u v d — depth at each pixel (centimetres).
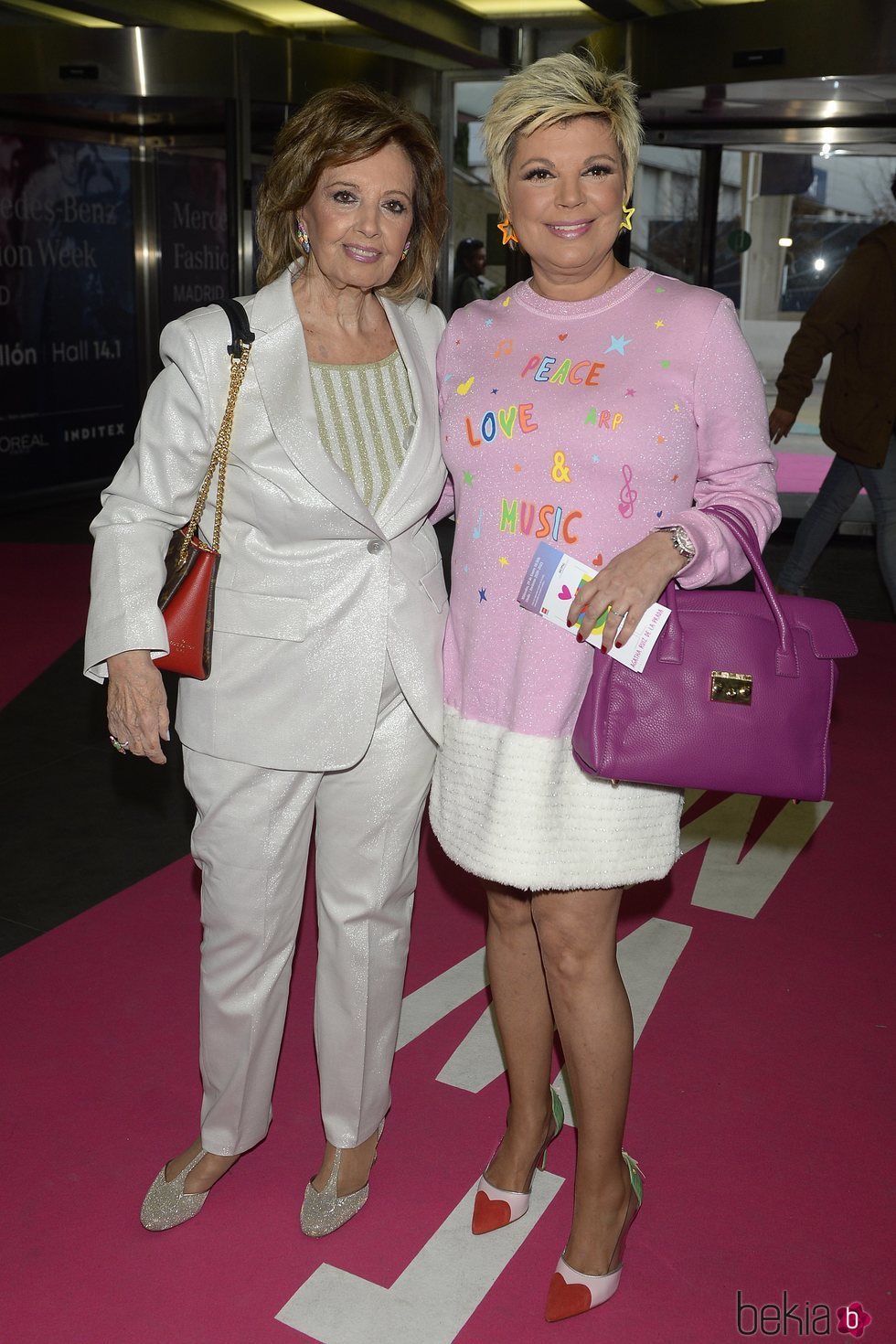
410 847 195
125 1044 250
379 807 189
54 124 812
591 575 166
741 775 165
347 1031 197
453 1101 235
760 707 164
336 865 193
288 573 181
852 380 521
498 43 930
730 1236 199
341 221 171
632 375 168
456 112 985
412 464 182
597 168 167
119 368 902
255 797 184
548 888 172
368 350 185
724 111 703
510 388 174
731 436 171
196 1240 198
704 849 352
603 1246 184
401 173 173
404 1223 203
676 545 163
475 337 182
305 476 175
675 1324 182
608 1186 183
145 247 897
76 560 703
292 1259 194
